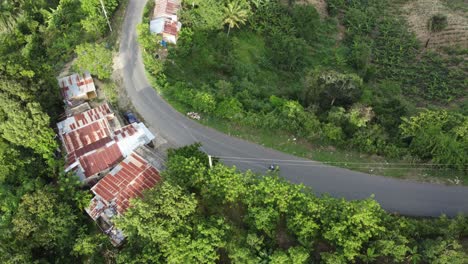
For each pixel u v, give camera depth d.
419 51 77.50
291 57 66.50
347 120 48.56
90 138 44.41
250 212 35.50
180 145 47.12
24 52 60.56
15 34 66.44
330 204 35.34
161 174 38.19
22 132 39.88
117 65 56.47
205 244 31.66
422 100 64.81
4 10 70.06
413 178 44.59
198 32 63.47
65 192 38.19
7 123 39.47
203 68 59.97
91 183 42.25
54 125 46.69
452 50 75.69
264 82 61.34
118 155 43.34
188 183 37.06
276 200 35.78
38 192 36.00
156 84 53.38
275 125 48.66
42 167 42.09
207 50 62.44
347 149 47.41
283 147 47.50
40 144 41.44
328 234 33.53
